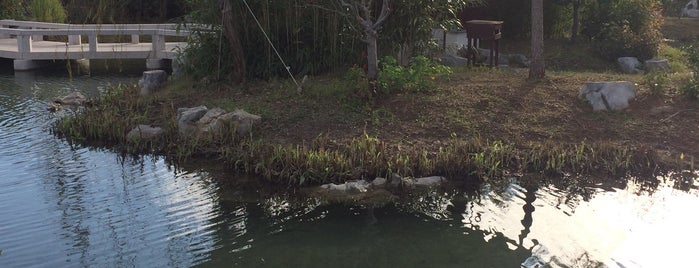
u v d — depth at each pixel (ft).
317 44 35.19
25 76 48.60
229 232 19.27
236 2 33.63
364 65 33.83
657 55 47.21
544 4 53.01
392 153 24.98
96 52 51.13
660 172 24.00
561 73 36.17
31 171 25.11
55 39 62.95
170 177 24.25
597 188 22.77
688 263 17.11
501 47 51.13
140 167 25.53
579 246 18.25
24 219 20.24
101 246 18.25
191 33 37.27
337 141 26.50
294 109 29.96
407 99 30.14
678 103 29.17
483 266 17.08
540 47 32.89
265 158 24.49
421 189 22.68
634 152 25.05
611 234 18.99
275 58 35.24
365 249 18.22
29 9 68.44
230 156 25.46
